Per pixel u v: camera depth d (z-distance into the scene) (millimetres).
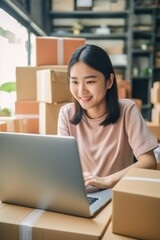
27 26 3006
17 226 622
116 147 1041
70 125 1086
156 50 4359
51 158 616
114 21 4340
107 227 618
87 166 1073
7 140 654
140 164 919
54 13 4105
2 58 2404
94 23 4359
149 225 567
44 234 604
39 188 665
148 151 965
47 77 1578
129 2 4145
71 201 640
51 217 654
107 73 929
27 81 1800
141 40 4387
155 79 4426
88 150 1064
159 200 552
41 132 1736
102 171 1045
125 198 582
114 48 4297
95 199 736
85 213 639
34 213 678
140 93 4504
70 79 917
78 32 4219
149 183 632
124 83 3385
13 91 1938
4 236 638
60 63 1878
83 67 873
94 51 888
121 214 589
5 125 1435
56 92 1576
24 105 1819
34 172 651
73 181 613
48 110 1628
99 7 4105
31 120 1833
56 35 4145
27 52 3014
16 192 708
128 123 1021
